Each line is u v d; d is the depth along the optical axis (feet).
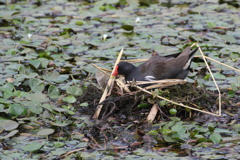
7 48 47.83
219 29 53.06
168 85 36.32
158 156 29.53
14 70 42.96
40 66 44.32
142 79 38.04
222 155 29.58
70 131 33.30
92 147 30.89
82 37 50.90
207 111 35.58
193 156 29.48
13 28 53.83
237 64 43.91
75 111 36.27
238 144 30.99
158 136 32.22
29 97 35.94
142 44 48.44
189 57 38.45
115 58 45.62
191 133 32.01
